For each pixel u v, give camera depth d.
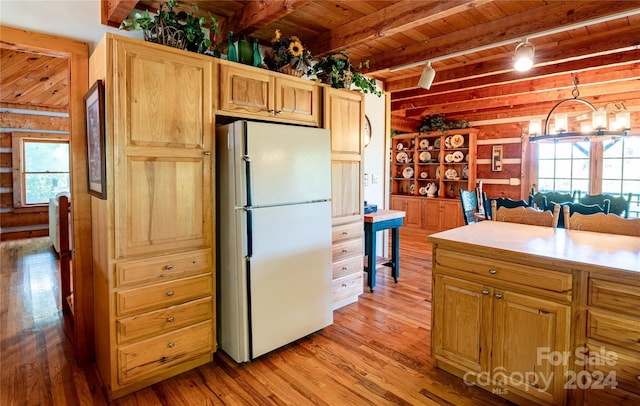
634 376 1.54
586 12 2.52
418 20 2.54
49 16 2.19
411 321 3.02
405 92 5.29
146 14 2.10
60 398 2.01
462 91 5.29
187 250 2.20
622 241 2.06
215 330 2.38
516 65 2.78
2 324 2.97
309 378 2.21
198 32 2.21
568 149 5.93
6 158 6.45
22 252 5.43
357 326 2.92
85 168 2.35
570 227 2.48
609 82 4.35
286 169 2.45
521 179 6.34
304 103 2.81
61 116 6.89
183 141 2.14
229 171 2.30
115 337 1.96
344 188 3.19
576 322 1.68
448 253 2.13
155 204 2.05
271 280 2.41
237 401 1.99
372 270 3.70
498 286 1.93
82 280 2.35
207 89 2.23
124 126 1.92
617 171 5.52
